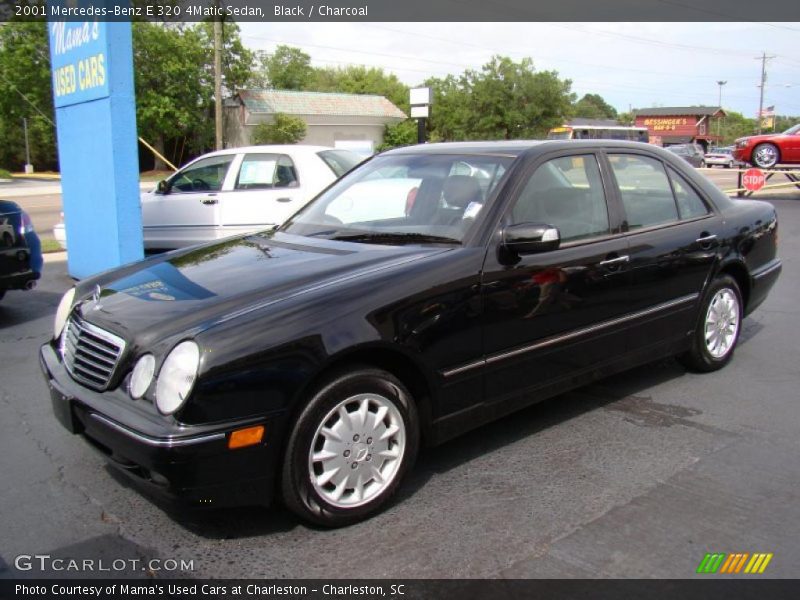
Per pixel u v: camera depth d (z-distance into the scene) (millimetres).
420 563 2939
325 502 3129
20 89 47156
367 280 3318
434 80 56781
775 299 7922
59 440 4188
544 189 4059
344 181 4789
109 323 3244
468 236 3715
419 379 3447
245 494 2949
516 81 53344
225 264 3770
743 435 4215
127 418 2941
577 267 4008
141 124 46562
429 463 3869
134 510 3379
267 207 9398
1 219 6688
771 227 5645
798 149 19609
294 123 48312
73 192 8984
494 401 3721
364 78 79500
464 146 4504
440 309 3414
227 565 2936
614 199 4398
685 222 4852
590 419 4465
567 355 4031
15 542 3109
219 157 9859
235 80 50656
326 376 3113
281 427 2965
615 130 51750
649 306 4520
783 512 3332
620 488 3568
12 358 5863
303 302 3125
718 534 3143
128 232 8180
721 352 5297
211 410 2828
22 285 6941
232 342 2893
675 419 4461
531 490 3553
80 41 8242
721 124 109250
